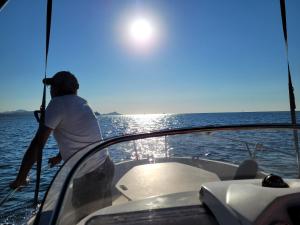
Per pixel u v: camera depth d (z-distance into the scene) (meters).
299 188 1.63
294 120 2.37
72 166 1.88
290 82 2.34
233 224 1.55
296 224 1.44
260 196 1.58
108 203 2.12
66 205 1.67
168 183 2.33
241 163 2.44
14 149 23.70
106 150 2.18
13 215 4.20
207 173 2.45
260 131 2.46
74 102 2.85
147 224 1.79
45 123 2.70
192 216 1.84
